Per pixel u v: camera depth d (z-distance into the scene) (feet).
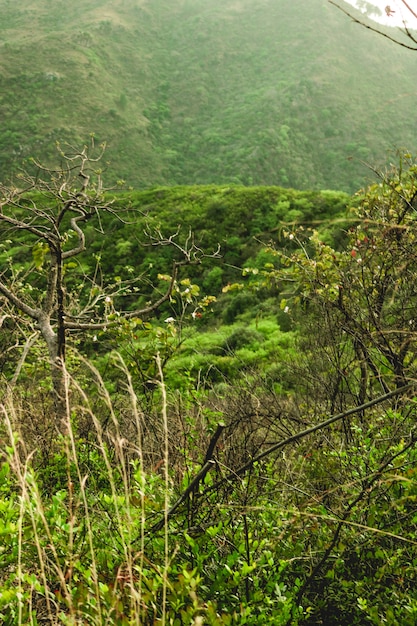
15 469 4.68
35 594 5.75
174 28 615.16
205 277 99.45
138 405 9.96
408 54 528.63
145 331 16.51
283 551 6.40
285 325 53.52
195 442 8.94
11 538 5.33
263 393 11.79
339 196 120.37
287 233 13.55
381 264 10.68
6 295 19.67
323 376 11.62
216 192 139.13
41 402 13.67
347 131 411.54
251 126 427.74
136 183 369.30
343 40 530.68
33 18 644.27
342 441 9.05
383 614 5.96
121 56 535.60
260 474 8.13
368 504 6.62
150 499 6.66
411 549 6.44
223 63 549.54
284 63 521.24
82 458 9.30
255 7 615.57
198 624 3.97
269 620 5.15
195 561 6.01
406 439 8.04
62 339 17.70
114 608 4.59
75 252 21.42
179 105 492.13
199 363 21.62
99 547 6.30
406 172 11.81
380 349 9.53
